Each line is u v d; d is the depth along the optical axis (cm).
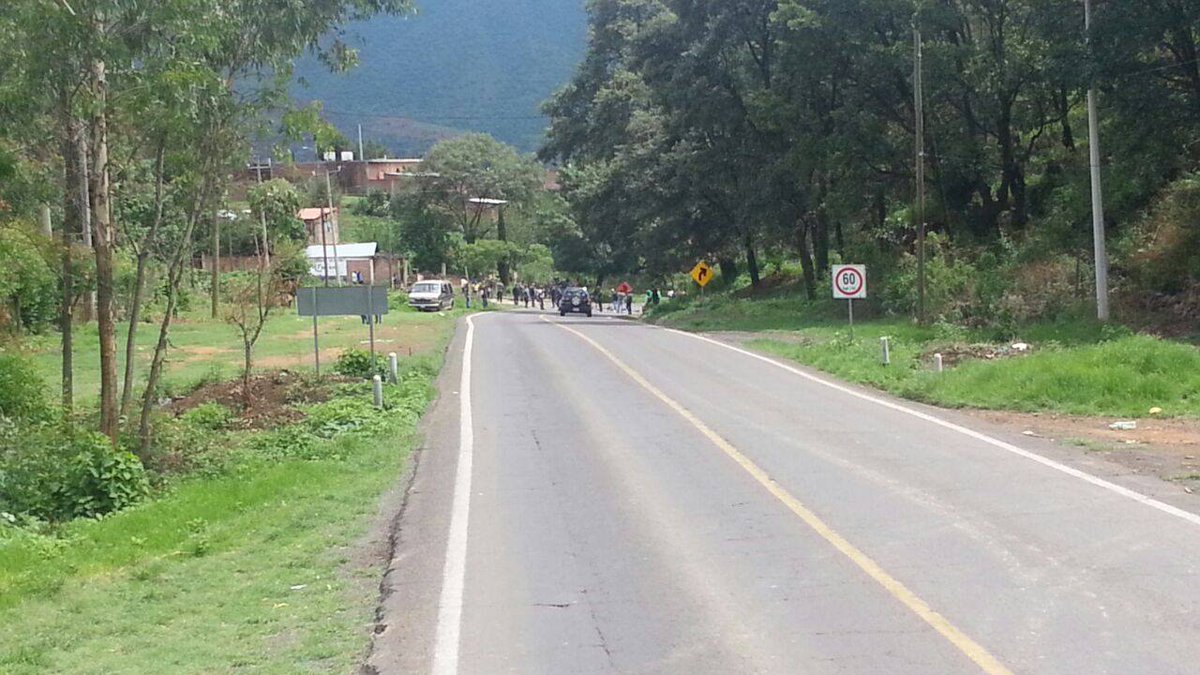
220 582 852
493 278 10606
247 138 1504
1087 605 705
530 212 11838
